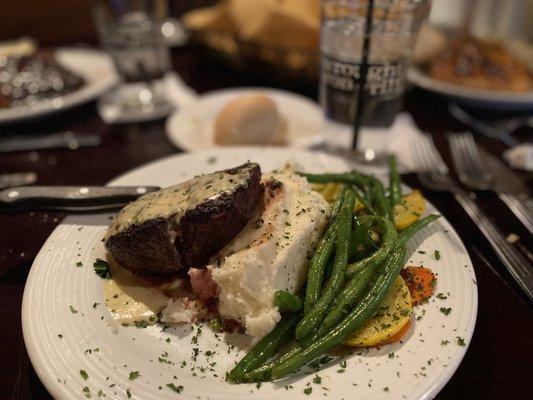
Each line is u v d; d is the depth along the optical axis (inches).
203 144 15.4
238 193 9.2
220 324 8.8
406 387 7.1
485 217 12.1
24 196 10.3
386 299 8.5
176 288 9.4
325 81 14.4
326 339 7.8
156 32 19.5
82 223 10.4
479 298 9.9
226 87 21.0
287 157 12.9
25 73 18.5
